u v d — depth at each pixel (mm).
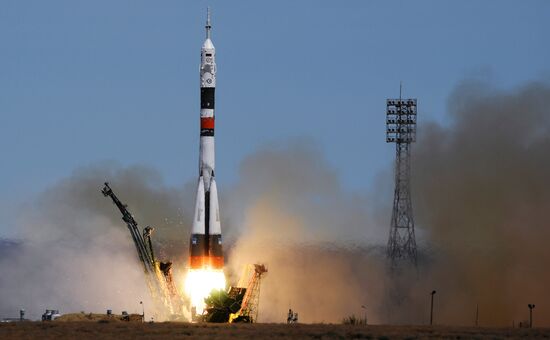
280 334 197000
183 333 198500
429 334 195750
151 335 195375
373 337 193125
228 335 195375
